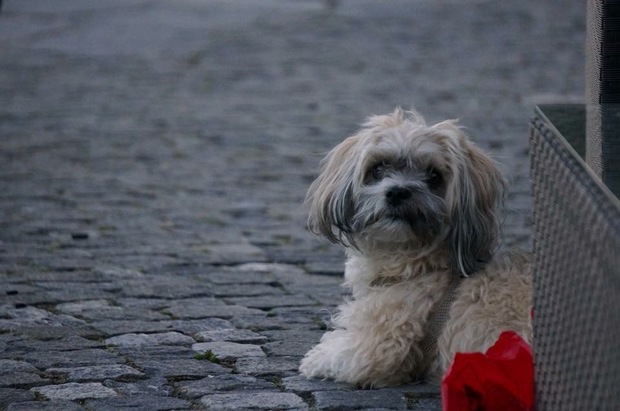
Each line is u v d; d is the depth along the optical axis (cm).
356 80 1756
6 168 1169
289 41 2203
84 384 529
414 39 2212
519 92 1612
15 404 497
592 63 542
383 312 521
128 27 2406
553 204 387
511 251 542
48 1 2866
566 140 409
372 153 537
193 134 1375
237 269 796
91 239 887
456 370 422
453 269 529
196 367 559
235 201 1045
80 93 1661
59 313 670
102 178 1132
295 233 921
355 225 543
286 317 665
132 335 621
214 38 2248
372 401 501
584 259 346
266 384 532
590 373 341
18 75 1820
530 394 421
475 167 539
